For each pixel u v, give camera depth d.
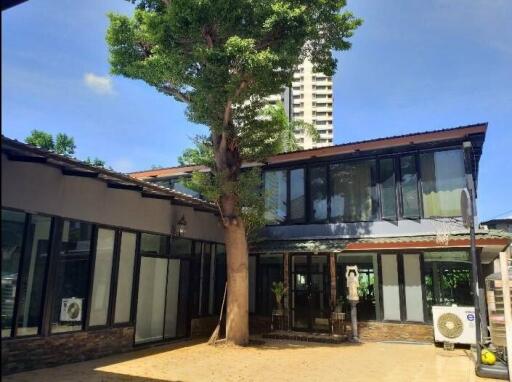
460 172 13.34
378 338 13.55
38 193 8.68
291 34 11.03
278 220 16.20
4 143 7.43
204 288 14.29
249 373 8.56
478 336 8.99
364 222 14.61
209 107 11.20
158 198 11.96
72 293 9.41
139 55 12.73
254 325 15.80
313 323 14.68
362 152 14.95
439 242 12.46
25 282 8.42
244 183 12.36
